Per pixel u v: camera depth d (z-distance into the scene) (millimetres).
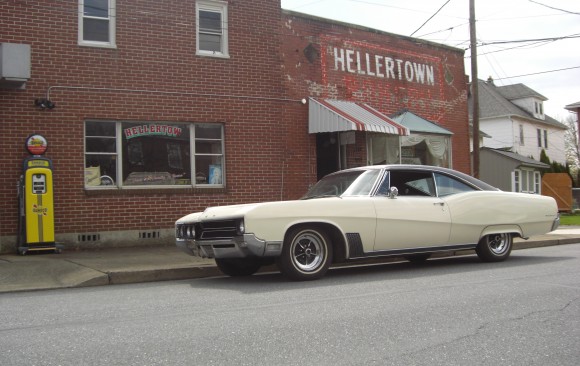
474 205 8773
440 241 8445
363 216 7746
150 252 10750
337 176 8766
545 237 14039
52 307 6066
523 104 42031
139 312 5691
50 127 11039
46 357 4105
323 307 5727
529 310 5508
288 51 14008
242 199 13039
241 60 13211
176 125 12430
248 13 13383
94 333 4805
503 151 33406
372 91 15789
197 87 12609
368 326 4934
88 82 11461
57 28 11227
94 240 11297
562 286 6809
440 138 16344
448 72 18062
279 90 13758
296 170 13859
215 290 7043
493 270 8336
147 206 11891
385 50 16234
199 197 12500
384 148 15305
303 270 7484
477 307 5648
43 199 10367
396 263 9922
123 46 11828
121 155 11781
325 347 4316
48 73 11086
